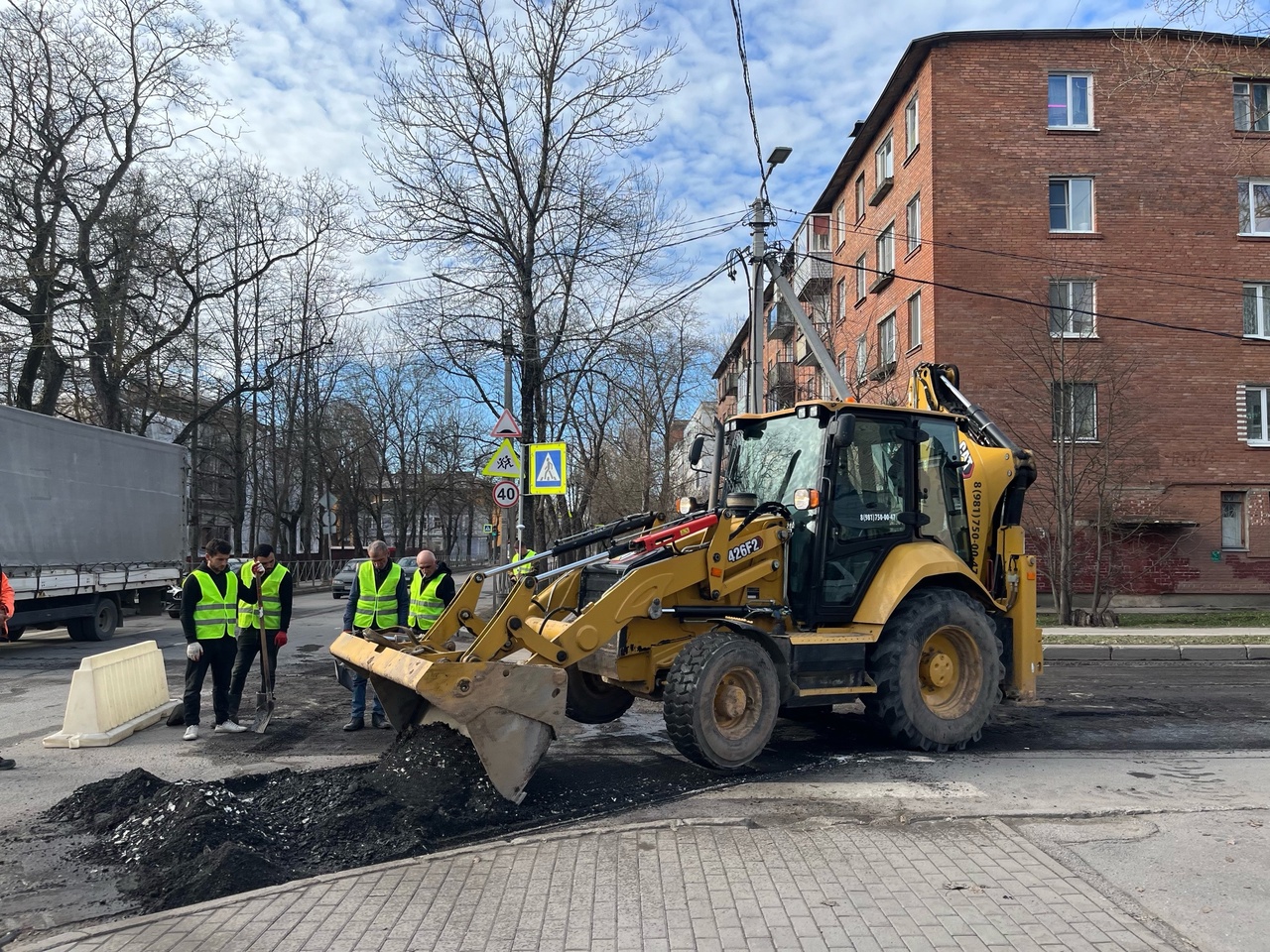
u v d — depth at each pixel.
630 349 19.94
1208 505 22.44
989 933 3.59
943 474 7.91
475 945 3.54
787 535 7.05
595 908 3.86
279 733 8.01
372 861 4.63
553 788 5.92
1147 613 21.23
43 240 22.28
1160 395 22.41
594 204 18.36
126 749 7.37
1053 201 22.84
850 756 6.88
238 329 33.00
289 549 43.25
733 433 8.13
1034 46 22.69
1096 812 5.18
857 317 29.20
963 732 7.11
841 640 6.76
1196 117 22.78
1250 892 3.99
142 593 18.52
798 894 3.98
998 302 22.28
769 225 16.42
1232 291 22.70
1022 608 7.90
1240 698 9.76
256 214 31.86
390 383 53.12
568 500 27.97
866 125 27.06
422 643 6.24
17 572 14.23
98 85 23.06
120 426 24.89
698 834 4.81
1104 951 3.44
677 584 6.45
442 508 62.88
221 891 4.16
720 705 6.20
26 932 3.88
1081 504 20.20
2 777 6.44
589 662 6.84
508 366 18.70
